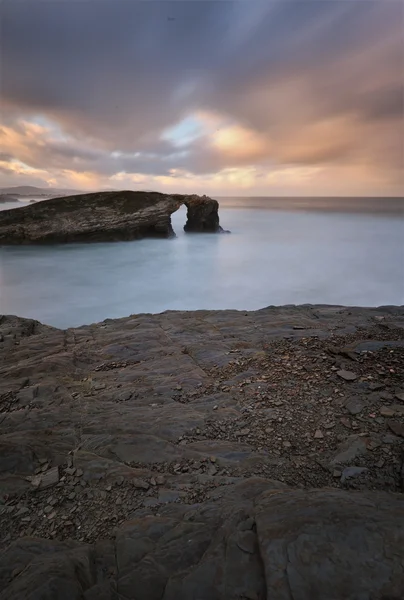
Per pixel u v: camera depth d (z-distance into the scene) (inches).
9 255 1002.1
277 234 1499.8
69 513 117.0
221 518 97.3
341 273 773.9
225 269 839.1
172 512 110.8
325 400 175.0
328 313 340.5
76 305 568.1
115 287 677.3
